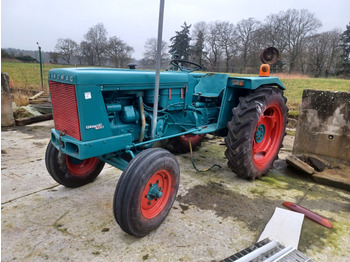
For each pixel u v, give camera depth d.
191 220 2.35
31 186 2.85
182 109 3.03
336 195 2.93
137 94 2.48
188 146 4.12
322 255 1.97
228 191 2.93
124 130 2.44
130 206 1.90
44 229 2.15
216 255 1.93
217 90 3.38
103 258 1.86
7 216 2.30
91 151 2.09
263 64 3.45
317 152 3.62
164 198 2.27
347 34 37.72
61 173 2.66
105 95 2.29
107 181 3.05
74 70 2.06
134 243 2.03
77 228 2.18
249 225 2.31
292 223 2.31
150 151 2.09
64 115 2.20
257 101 3.03
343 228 2.31
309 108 3.58
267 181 3.25
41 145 4.23
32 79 14.16
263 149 3.41
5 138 4.59
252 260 1.77
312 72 35.81
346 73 34.72
